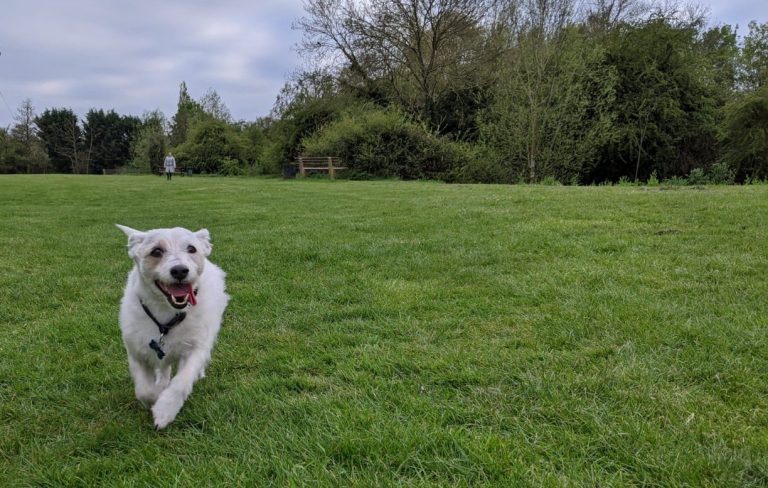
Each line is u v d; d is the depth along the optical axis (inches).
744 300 201.8
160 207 658.2
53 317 218.5
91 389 155.3
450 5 1457.9
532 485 99.2
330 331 192.5
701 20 1487.5
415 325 194.4
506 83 1269.7
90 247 378.9
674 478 100.5
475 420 125.1
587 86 1246.3
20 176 1780.3
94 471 112.7
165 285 135.2
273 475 107.0
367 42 1544.0
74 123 3622.0
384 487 100.6
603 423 120.6
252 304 230.1
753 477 101.2
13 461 119.3
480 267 275.6
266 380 151.5
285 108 1812.3
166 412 126.3
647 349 161.9
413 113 1542.8
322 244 350.3
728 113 1333.7
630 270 250.4
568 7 1201.4
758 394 131.7
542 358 159.2
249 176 1824.6
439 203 568.1
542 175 1250.0
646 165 1441.9
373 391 141.3
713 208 410.6
